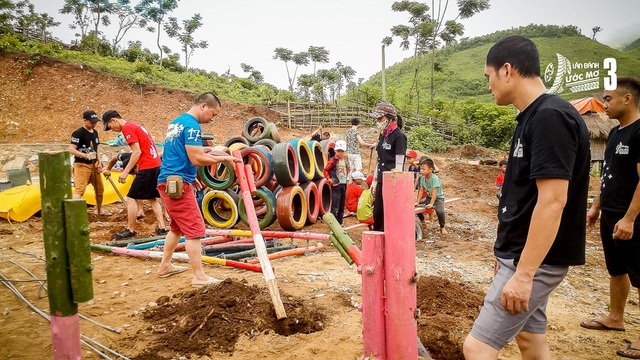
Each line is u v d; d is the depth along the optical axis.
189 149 4.66
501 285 2.26
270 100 33.62
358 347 3.50
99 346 3.49
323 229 8.77
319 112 28.59
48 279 2.18
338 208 9.20
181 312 4.05
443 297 4.57
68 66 25.45
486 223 10.30
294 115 28.14
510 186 2.31
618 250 3.91
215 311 3.93
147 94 25.84
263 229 8.50
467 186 15.88
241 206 8.43
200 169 8.52
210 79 36.25
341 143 9.15
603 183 4.17
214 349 3.51
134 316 4.07
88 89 24.73
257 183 8.50
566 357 3.63
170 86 27.58
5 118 21.48
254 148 8.65
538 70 2.29
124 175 6.82
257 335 3.70
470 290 5.06
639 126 3.84
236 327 3.77
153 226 8.24
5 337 3.57
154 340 3.63
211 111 5.03
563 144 2.02
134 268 5.57
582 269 6.59
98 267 5.58
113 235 7.04
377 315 2.36
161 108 25.30
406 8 42.19
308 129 27.73
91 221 8.45
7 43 25.44
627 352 3.64
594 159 23.80
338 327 3.86
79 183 8.15
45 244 2.16
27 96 23.20
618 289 4.13
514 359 3.55
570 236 2.20
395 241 2.29
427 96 57.06
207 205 8.70
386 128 5.93
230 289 4.29
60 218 2.15
